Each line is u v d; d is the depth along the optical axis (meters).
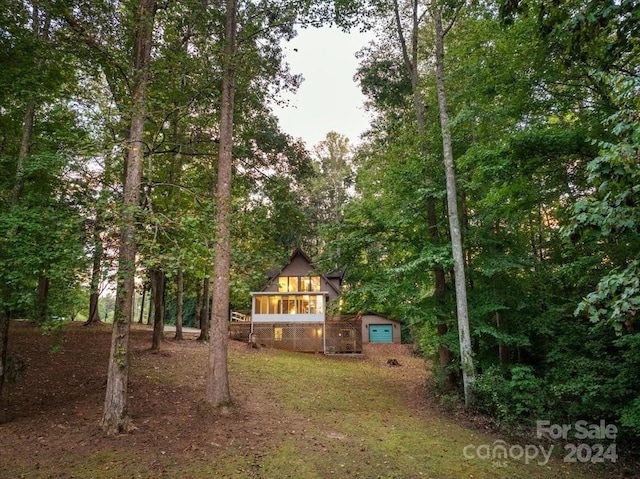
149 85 8.98
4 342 8.55
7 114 10.19
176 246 7.04
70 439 7.13
